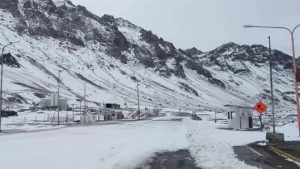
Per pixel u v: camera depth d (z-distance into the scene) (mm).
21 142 29156
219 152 21125
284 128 44250
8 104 133875
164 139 31172
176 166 16719
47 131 46250
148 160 18719
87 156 19703
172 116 118312
